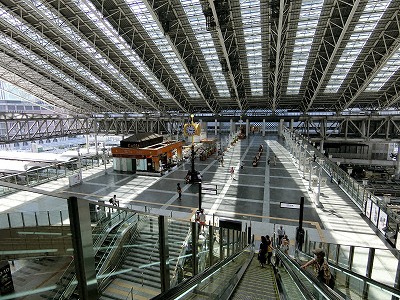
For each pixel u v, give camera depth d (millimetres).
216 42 31781
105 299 7832
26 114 49844
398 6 24000
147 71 37781
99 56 35594
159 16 26578
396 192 41906
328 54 32219
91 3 26125
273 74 36719
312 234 17797
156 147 36094
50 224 3518
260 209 22031
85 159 38094
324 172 32156
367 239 17078
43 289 4770
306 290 5598
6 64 39094
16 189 2396
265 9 25812
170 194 26078
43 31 30844
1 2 26297
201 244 11938
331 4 24703
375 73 32312
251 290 7219
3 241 3902
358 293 7859
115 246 7797
